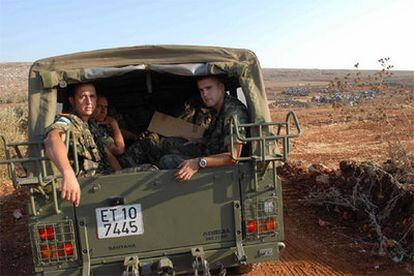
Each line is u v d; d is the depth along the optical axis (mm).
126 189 3787
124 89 6211
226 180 3920
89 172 4086
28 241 6699
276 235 4016
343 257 5414
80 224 3750
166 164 4414
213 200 3918
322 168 8789
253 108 4152
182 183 3857
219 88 4570
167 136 5125
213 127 4730
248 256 3994
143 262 3826
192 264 3789
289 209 7387
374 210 6301
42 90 3990
